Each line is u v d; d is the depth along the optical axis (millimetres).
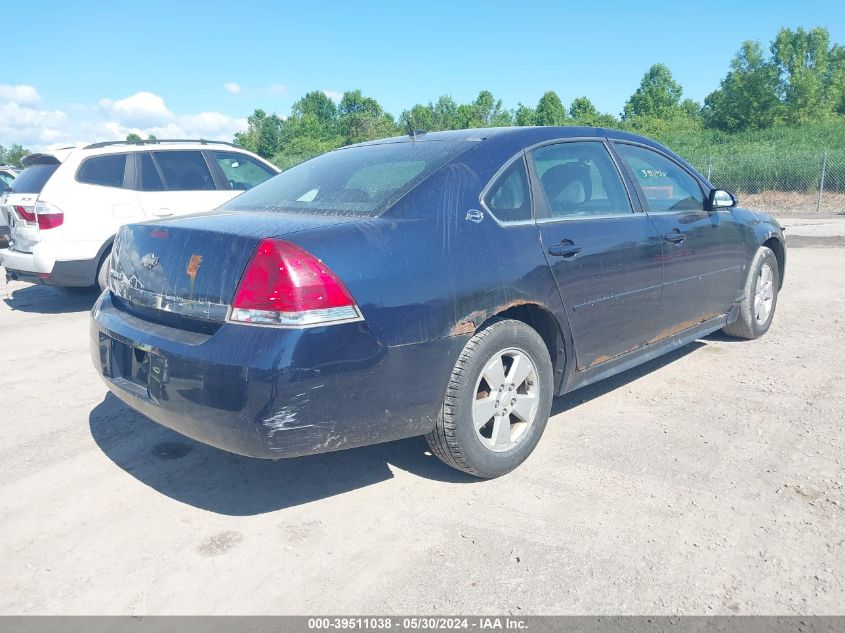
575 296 3484
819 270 8758
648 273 3967
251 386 2516
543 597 2426
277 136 82312
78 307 7801
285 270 2557
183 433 2836
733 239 4867
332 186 3385
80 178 7309
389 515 3000
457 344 2953
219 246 2748
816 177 24656
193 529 2930
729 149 35938
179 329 2869
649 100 97625
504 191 3334
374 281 2703
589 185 3834
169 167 7969
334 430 2674
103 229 7336
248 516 3029
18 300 8305
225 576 2598
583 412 4102
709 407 4125
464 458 3096
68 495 3240
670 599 2395
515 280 3162
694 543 2717
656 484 3195
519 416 3328
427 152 3441
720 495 3080
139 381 3033
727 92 56094
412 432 2938
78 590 2531
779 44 57094
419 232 2932
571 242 3480
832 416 3924
